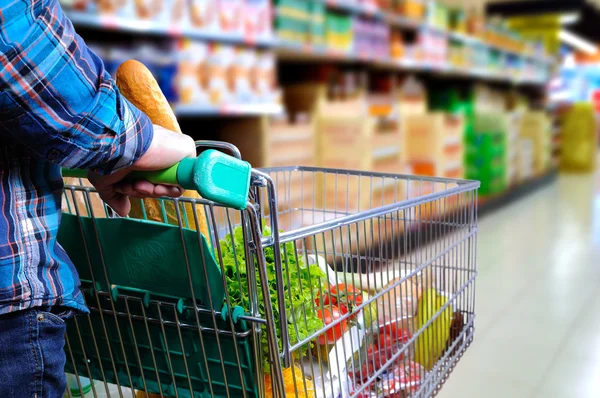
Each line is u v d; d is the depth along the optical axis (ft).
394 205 3.70
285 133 10.12
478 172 18.33
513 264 12.54
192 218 3.60
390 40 14.39
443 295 4.70
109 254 3.18
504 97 23.79
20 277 2.37
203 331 3.10
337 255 5.41
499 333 8.86
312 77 13.10
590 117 30.48
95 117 2.22
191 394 3.26
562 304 10.04
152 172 2.53
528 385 7.30
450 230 4.82
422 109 16.35
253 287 2.90
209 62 8.55
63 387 2.70
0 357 2.41
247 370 3.07
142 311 3.22
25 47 2.06
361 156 10.94
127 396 4.27
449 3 21.91
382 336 4.23
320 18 11.25
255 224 2.68
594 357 8.04
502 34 21.99
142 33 8.06
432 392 4.40
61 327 2.59
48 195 2.52
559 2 27.91
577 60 51.72
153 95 3.45
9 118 2.13
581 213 18.56
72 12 6.57
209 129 10.21
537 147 25.34
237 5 8.91
